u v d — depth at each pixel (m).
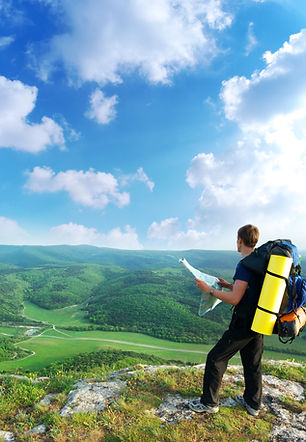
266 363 6.04
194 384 4.82
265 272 3.27
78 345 157.75
